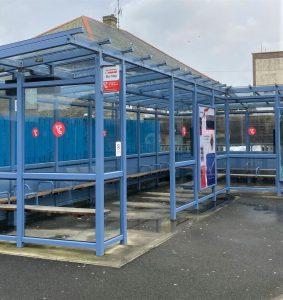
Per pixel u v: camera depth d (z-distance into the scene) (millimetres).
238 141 14750
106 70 6090
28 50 5879
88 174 6285
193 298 4566
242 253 6223
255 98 12227
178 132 10406
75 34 5555
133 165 13445
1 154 8688
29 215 6973
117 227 6707
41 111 8469
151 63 7703
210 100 11164
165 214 9430
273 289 4816
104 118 6695
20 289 4840
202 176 10016
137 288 4859
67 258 5988
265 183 13234
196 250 6387
